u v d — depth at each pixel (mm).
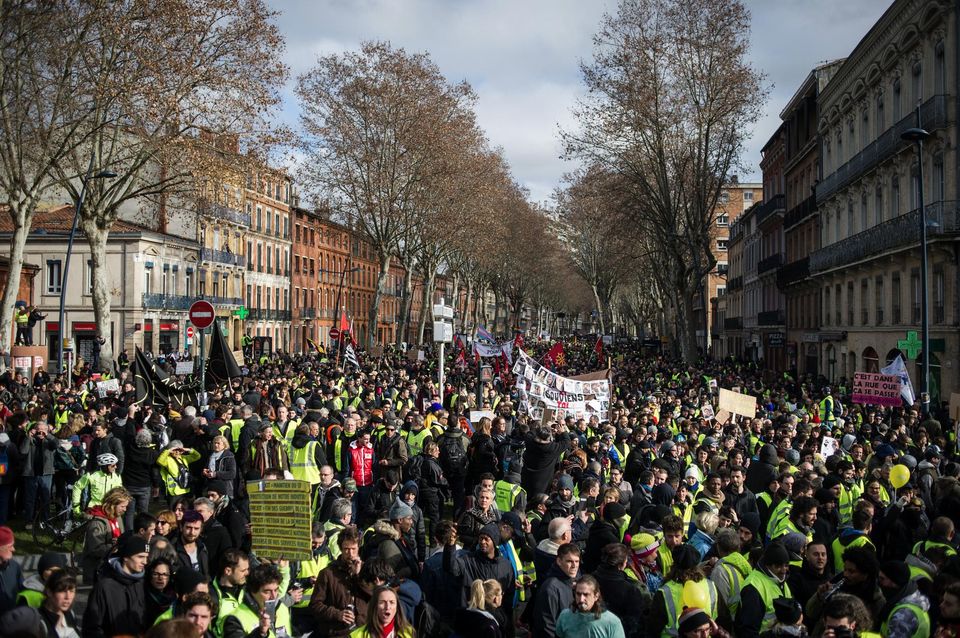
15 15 28516
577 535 9875
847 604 5816
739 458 12445
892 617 6445
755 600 7027
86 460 14484
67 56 29875
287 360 44219
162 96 29922
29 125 30078
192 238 63625
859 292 40219
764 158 67938
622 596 7504
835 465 12125
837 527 10430
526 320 163750
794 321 55344
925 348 22453
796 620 6527
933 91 30828
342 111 52219
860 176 38812
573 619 6516
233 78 31328
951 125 29266
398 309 122000
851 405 26781
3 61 28953
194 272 64562
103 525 8930
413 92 52125
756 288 70688
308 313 87625
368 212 56125
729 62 43375
